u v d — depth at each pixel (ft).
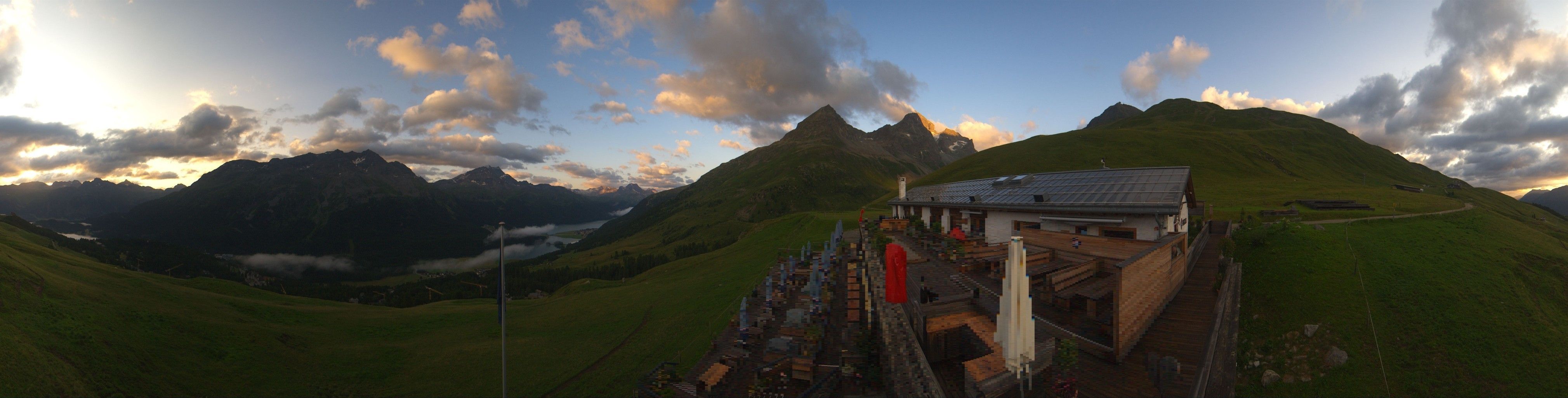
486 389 158.30
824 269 148.77
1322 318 94.73
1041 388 45.80
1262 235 126.41
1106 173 105.70
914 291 67.87
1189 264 90.17
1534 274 107.34
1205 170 390.63
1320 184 312.29
